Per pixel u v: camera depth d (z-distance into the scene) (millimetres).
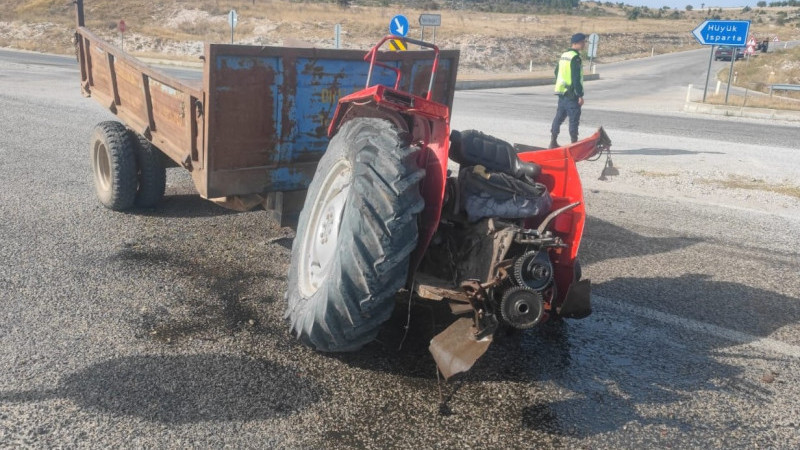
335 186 4043
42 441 3197
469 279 3664
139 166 6934
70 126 12250
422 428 3449
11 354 3992
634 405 3773
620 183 9758
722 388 4012
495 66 53469
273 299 5004
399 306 4852
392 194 3314
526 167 3984
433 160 3639
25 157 9469
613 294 5457
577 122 11641
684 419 3654
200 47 45969
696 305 5289
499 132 14250
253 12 57281
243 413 3496
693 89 33875
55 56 35438
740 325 4945
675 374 4160
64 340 4203
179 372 3879
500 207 3756
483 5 116625
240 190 5367
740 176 10477
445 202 3863
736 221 7820
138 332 4363
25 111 13742
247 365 3998
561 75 11469
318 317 3551
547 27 76750
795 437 3529
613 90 32531
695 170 10867
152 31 48688
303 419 3471
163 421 3395
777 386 4059
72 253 5762
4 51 37594
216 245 6172
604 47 72062
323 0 81500
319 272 4000
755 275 6020
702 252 6621
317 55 5375
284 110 5355
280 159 5492
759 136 15828
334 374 3947
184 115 5441
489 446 3324
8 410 3434
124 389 3672
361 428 3420
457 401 3725
